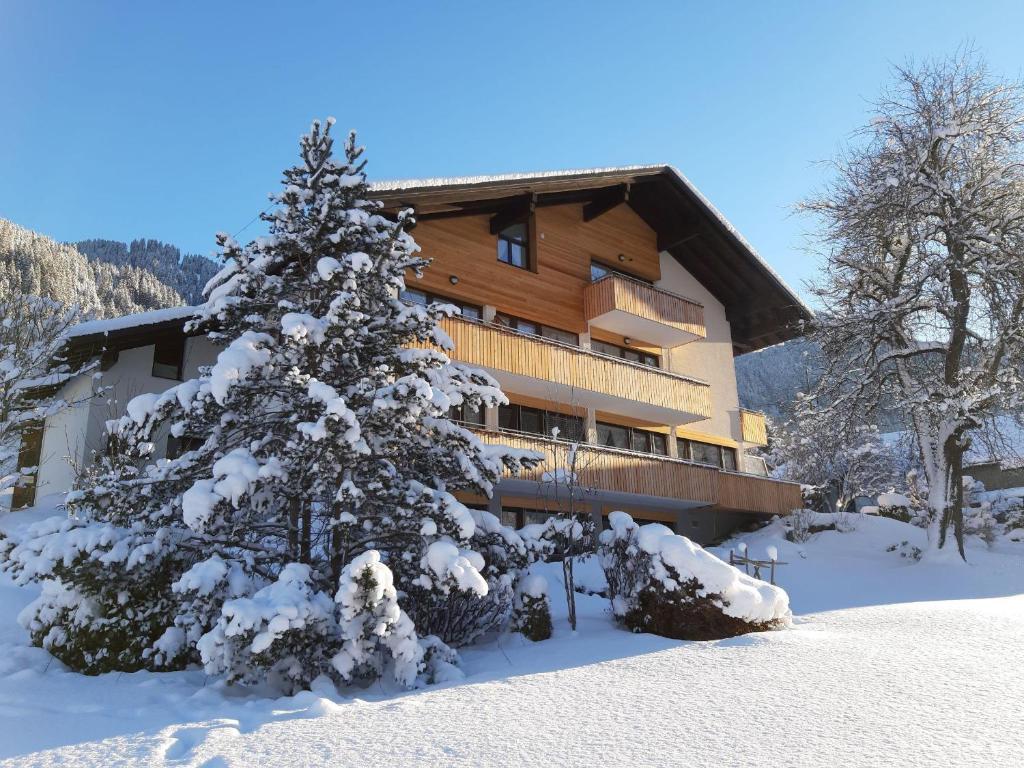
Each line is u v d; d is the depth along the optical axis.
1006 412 20.80
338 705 6.32
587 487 19.03
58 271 114.00
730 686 6.07
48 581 8.08
